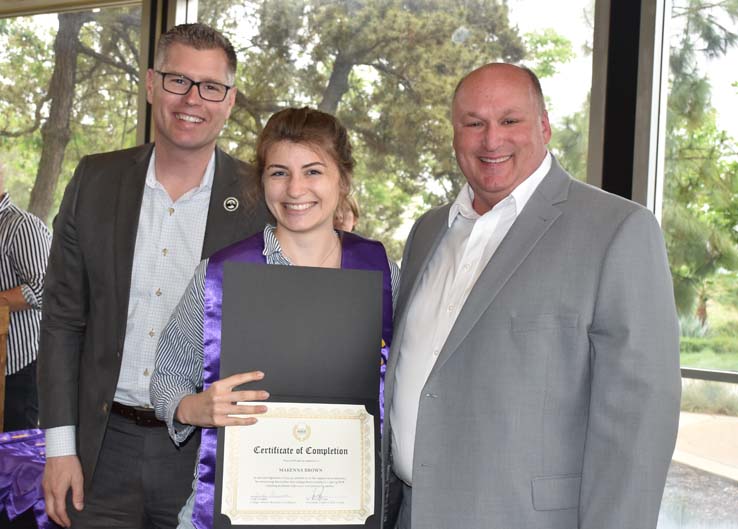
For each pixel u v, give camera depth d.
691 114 2.91
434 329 1.80
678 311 2.95
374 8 3.55
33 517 2.52
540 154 1.84
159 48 2.19
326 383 1.68
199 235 2.20
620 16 2.95
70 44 4.23
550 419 1.62
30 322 3.52
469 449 1.64
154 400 1.79
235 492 1.58
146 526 2.19
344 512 1.61
